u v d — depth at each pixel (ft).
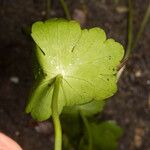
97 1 0.50
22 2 0.49
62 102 0.25
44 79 0.25
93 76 0.25
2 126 0.47
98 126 0.42
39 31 0.24
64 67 0.25
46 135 0.47
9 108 0.47
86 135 0.41
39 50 0.24
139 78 0.48
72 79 0.25
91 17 0.49
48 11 0.48
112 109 0.48
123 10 0.49
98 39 0.24
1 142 0.28
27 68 0.48
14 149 0.28
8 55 0.48
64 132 0.42
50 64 0.25
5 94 0.47
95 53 0.24
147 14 0.48
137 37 0.48
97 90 0.25
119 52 0.24
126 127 0.47
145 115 0.48
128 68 0.48
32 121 0.47
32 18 0.48
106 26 0.49
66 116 0.39
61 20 0.24
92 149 0.42
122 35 0.48
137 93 0.48
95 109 0.37
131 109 0.48
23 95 0.47
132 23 0.49
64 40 0.24
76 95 0.25
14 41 0.48
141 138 0.47
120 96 0.48
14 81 0.47
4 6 0.49
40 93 0.25
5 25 0.48
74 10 0.49
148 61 0.48
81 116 0.38
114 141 0.42
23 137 0.47
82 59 0.24
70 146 0.43
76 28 0.24
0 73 0.48
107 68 0.25
